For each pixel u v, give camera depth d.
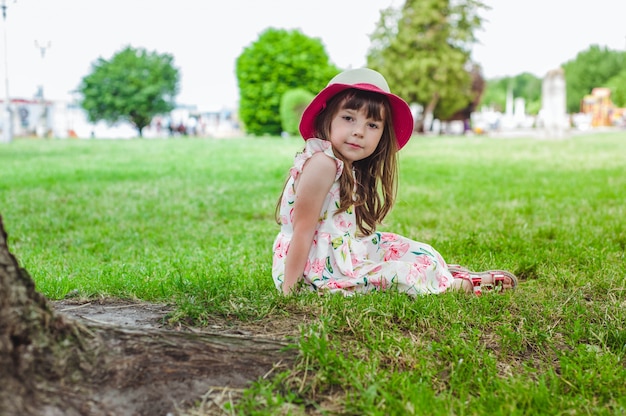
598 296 3.55
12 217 7.00
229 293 2.95
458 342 2.62
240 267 4.21
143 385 2.10
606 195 8.51
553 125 28.53
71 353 2.07
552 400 2.28
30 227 6.41
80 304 2.91
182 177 11.88
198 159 16.92
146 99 53.31
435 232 5.77
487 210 7.26
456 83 47.47
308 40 40.56
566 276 3.84
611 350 2.79
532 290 3.58
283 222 3.21
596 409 2.22
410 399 2.18
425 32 46.69
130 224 6.68
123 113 53.69
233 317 2.67
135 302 2.94
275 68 39.84
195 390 2.12
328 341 2.47
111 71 53.00
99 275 3.91
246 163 15.41
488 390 2.36
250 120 40.69
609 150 19.19
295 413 2.09
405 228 6.02
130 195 9.13
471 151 19.88
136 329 2.31
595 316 3.14
